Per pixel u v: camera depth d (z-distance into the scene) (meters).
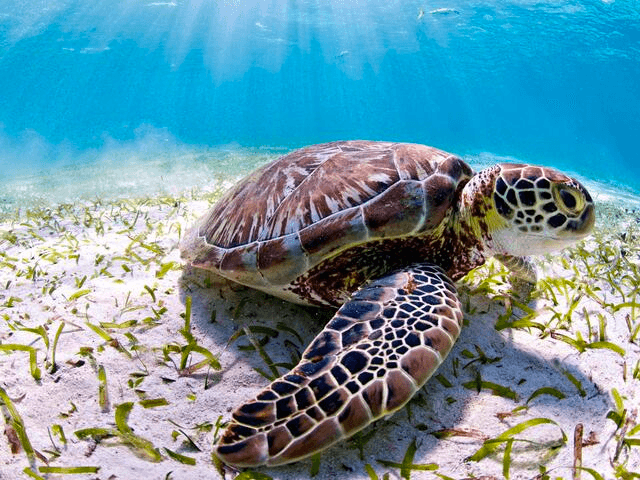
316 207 0.72
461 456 0.52
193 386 0.62
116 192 1.94
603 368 0.66
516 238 0.73
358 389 0.51
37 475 0.48
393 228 0.69
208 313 0.77
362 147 0.83
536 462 0.51
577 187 0.69
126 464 0.50
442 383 0.63
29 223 1.37
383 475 0.51
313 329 0.74
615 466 0.50
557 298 0.84
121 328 0.72
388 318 0.59
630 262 1.05
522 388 0.62
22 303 0.81
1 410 0.56
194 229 0.92
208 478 0.50
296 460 0.49
